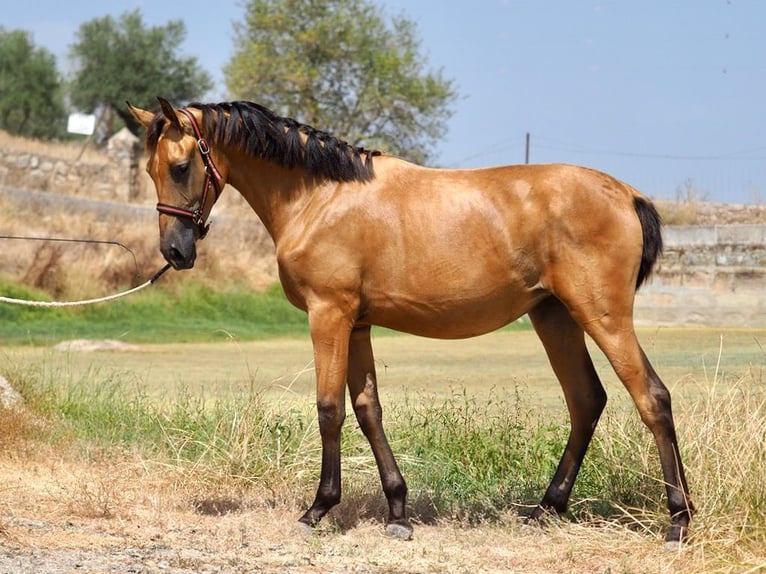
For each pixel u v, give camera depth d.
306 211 6.50
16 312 26.78
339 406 6.39
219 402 10.11
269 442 8.39
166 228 6.60
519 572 5.56
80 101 59.50
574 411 6.68
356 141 46.50
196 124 6.60
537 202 6.16
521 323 30.48
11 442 9.05
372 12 46.28
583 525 6.41
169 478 8.16
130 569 5.35
